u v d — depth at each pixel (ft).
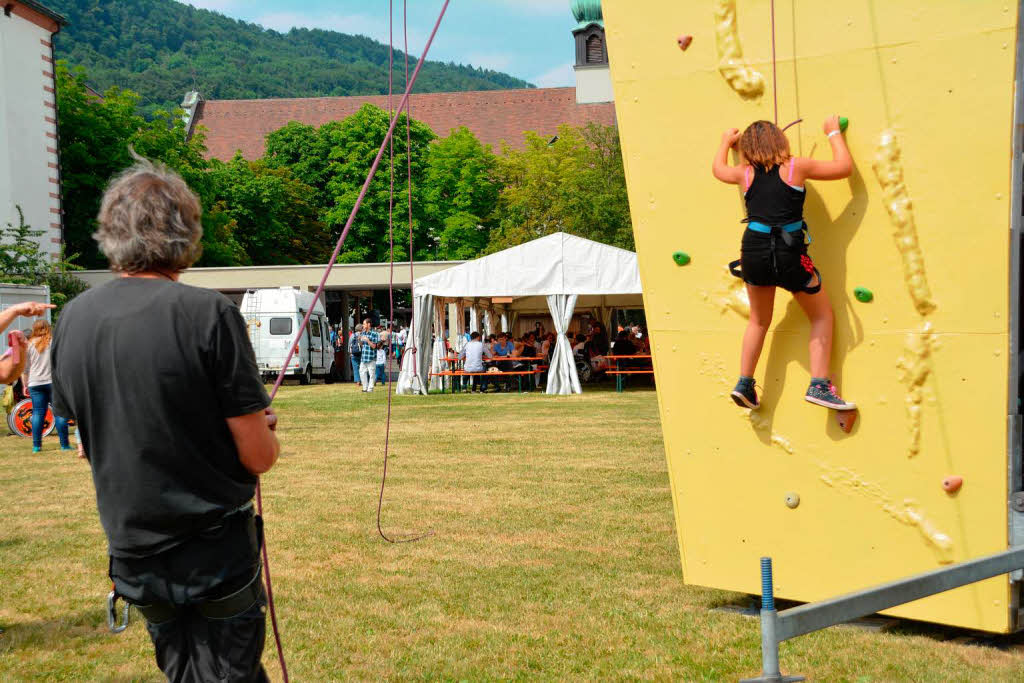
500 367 79.56
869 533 14.10
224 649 7.99
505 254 73.61
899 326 13.50
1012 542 12.81
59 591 17.85
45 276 87.71
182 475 7.71
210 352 7.70
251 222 165.99
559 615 15.72
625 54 15.53
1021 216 12.77
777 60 14.10
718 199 14.89
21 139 107.76
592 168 150.20
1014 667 12.66
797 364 14.53
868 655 13.28
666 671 12.96
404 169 166.81
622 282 72.74
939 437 13.32
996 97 12.39
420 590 17.37
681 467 16.02
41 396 41.11
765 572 7.45
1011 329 12.66
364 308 149.89
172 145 142.10
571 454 36.06
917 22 12.89
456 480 30.09
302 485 29.55
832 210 13.87
